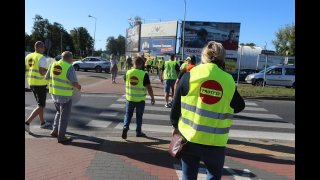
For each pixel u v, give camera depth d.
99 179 5.72
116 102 14.77
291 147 8.29
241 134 9.79
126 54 73.62
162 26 55.75
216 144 3.78
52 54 87.06
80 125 9.99
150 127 10.02
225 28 40.62
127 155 7.08
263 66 44.62
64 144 7.73
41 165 6.28
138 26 64.06
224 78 3.79
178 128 4.00
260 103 17.45
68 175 5.85
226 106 3.79
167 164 6.59
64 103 7.79
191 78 3.84
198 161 3.93
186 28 41.62
